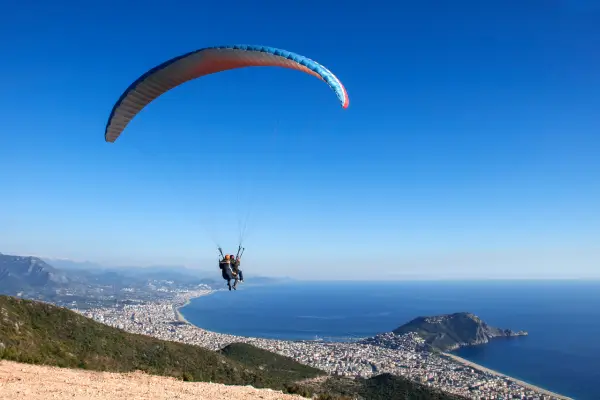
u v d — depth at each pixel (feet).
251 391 45.55
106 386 42.75
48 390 38.75
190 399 39.42
